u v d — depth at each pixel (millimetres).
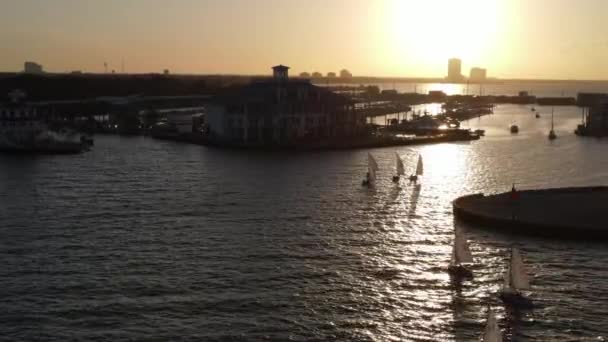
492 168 178875
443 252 91188
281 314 68938
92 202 126062
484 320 68000
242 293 74750
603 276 81062
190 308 70312
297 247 93438
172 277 80000
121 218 112188
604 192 127875
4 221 109500
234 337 63438
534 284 77875
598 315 69000
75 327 65438
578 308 70812
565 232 99000
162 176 160500
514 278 73000
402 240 97562
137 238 98375
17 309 69812
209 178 157000
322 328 65812
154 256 88812
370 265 85062
